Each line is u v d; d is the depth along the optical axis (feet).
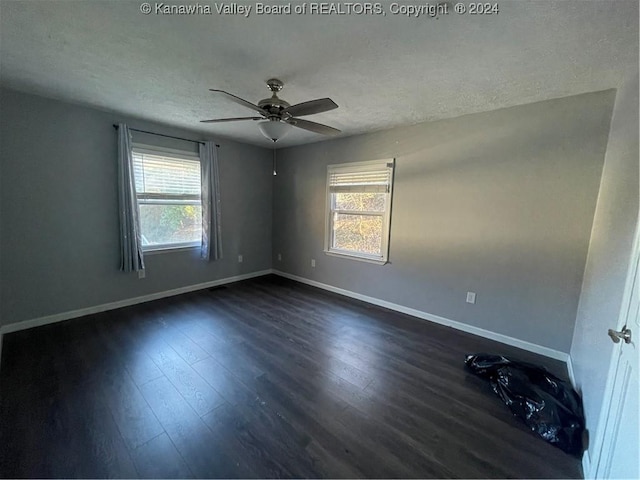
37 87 8.21
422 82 7.20
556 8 4.36
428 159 10.65
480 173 9.50
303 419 5.94
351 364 7.99
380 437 5.54
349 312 11.77
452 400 6.59
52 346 8.48
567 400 6.08
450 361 8.24
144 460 4.91
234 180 15.01
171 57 6.26
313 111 6.88
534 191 8.52
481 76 6.78
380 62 6.24
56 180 9.65
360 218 13.12
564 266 8.21
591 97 7.50
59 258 9.95
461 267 10.15
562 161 8.02
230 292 13.92
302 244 15.71
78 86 8.03
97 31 5.34
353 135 12.82
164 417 5.88
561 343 8.41
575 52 5.58
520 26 4.86
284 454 5.12
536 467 4.98
